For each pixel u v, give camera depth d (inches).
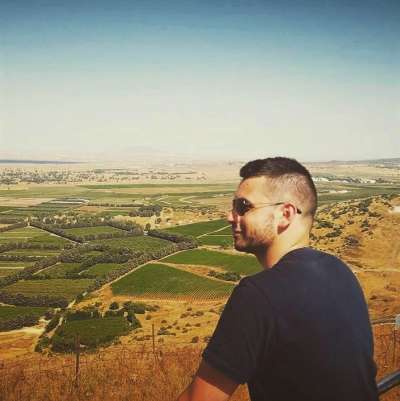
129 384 522.9
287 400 107.7
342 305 113.6
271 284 110.8
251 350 105.0
